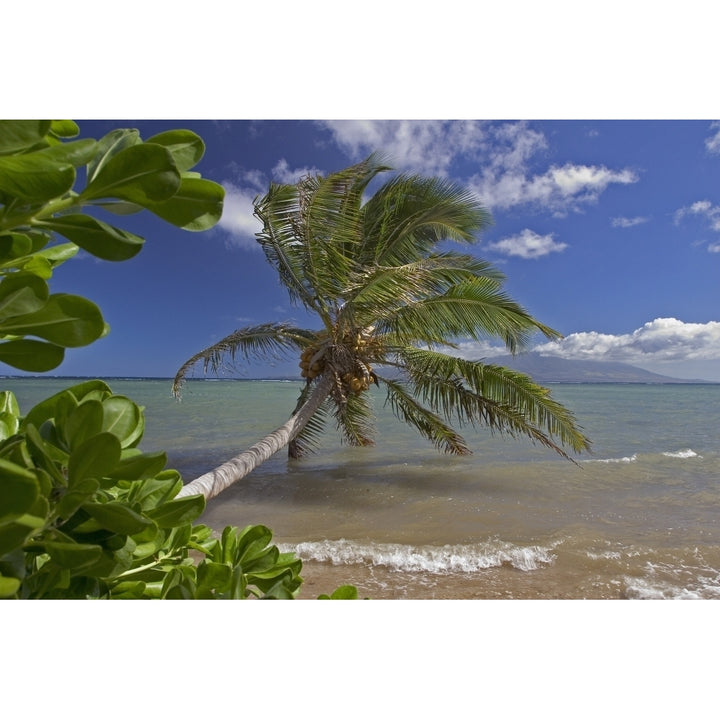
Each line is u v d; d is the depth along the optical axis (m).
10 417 1.02
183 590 1.05
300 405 10.98
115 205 0.67
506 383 9.76
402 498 9.69
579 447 9.90
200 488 6.01
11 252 0.67
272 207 9.23
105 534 0.88
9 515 0.54
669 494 9.94
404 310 9.38
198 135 0.73
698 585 5.48
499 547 6.59
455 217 11.41
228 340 11.54
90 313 0.67
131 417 0.98
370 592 5.32
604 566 5.99
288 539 7.08
